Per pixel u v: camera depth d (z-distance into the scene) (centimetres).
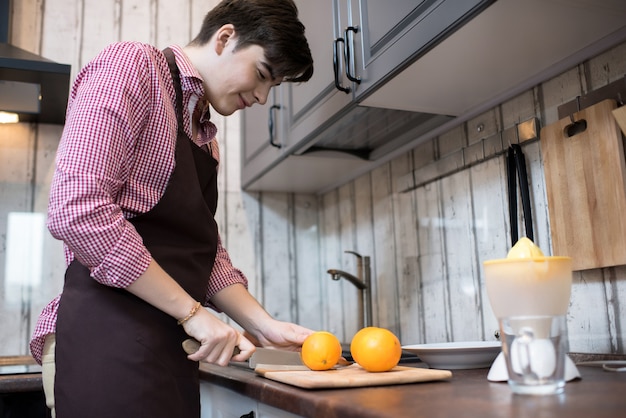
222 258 131
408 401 74
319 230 257
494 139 154
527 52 124
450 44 117
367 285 201
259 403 108
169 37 247
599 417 58
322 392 85
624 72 122
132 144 96
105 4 240
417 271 188
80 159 87
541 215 141
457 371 112
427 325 182
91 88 93
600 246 122
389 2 129
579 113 128
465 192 167
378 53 133
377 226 213
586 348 128
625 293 119
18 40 226
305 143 176
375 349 100
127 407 90
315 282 252
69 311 95
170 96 106
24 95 201
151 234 100
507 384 88
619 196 118
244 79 111
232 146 251
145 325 94
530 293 75
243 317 126
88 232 85
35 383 144
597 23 112
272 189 249
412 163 193
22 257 215
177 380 98
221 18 111
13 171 219
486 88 144
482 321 158
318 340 108
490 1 101
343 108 148
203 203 107
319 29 165
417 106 153
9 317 211
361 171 219
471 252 163
